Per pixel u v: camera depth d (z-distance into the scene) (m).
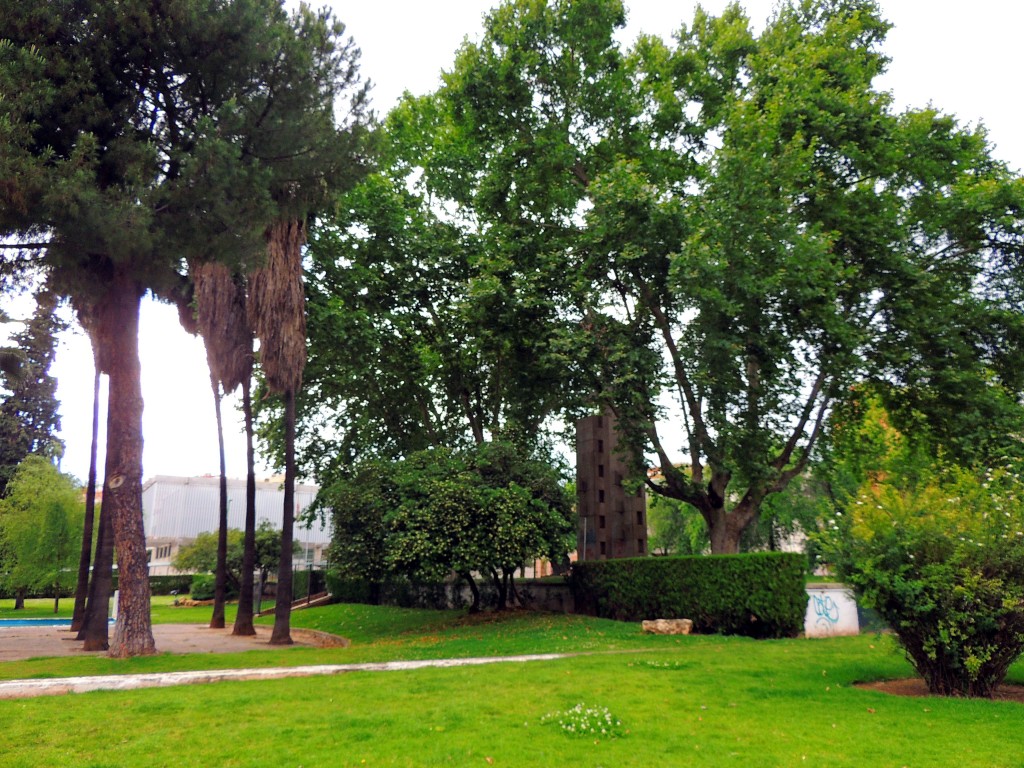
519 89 21.27
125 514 13.50
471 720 6.98
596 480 23.00
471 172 23.78
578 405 22.78
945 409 18.73
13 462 42.22
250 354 21.22
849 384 18.66
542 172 21.70
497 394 24.41
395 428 26.36
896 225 18.39
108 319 13.73
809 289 16.39
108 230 10.25
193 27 11.29
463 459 20.03
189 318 21.98
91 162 10.33
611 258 19.02
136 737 6.39
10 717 7.05
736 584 16.17
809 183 18.52
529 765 5.58
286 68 12.54
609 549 22.56
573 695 8.16
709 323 17.12
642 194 17.80
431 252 22.86
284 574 17.61
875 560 8.74
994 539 8.30
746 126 17.52
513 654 13.16
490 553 18.12
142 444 13.77
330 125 13.68
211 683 9.38
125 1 10.83
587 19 20.78
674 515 47.22
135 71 11.78
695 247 16.33
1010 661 8.48
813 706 7.67
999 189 17.72
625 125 21.78
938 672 8.69
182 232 11.80
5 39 10.22
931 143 18.95
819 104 18.61
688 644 13.98
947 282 19.11
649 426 18.03
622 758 5.74
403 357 24.45
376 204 22.78
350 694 8.30
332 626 24.11
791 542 42.56
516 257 21.59
